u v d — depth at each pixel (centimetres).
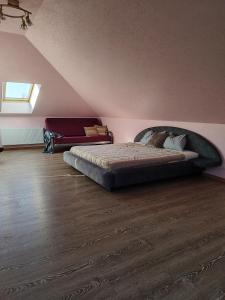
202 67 267
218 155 381
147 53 294
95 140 641
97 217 256
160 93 378
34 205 287
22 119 646
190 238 215
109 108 585
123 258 187
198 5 194
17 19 318
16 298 148
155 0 210
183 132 439
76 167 414
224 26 201
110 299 148
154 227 235
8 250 197
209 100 326
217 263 181
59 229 231
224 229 231
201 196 316
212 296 150
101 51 345
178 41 247
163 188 348
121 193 328
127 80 393
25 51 428
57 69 496
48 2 278
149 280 163
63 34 344
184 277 166
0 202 295
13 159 530
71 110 668
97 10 261
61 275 168
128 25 261
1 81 497
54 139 593
